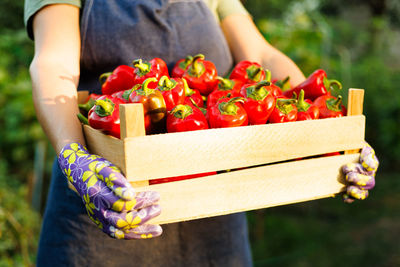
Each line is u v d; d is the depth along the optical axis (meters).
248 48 1.55
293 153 1.07
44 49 1.21
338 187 1.15
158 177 0.94
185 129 1.03
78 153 1.00
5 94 3.28
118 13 1.31
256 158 1.03
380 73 5.82
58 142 1.08
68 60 1.22
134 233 0.93
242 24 1.58
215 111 1.08
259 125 1.02
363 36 6.56
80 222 1.31
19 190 2.66
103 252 1.32
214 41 1.42
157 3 1.34
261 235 3.48
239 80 1.31
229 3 1.61
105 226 0.93
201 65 1.27
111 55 1.31
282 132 1.05
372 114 5.54
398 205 4.09
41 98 1.14
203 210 1.00
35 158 3.22
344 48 5.91
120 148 0.92
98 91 1.35
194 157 0.97
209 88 1.29
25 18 1.29
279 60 1.51
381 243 3.33
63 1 1.26
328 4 8.05
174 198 0.97
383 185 4.63
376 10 7.75
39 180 3.04
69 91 1.17
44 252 1.37
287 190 1.08
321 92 1.26
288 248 3.29
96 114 1.02
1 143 3.30
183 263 1.41
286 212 3.95
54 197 1.36
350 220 3.79
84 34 1.29
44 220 1.41
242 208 1.04
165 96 1.09
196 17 1.40
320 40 4.31
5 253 2.33
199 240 1.42
